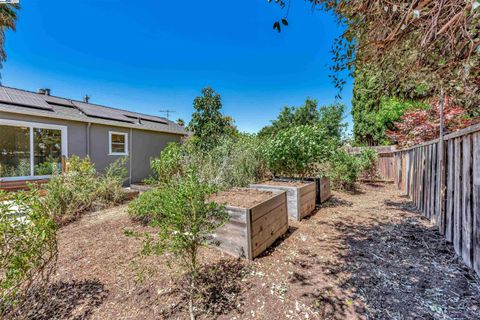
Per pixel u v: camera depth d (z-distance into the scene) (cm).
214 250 263
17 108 596
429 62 184
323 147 511
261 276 211
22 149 627
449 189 277
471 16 125
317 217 403
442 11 135
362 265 231
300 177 532
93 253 257
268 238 276
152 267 226
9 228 150
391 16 153
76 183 443
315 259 245
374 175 798
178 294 185
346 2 181
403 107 950
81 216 406
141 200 374
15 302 148
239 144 636
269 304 173
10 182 570
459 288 190
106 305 173
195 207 179
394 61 201
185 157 573
